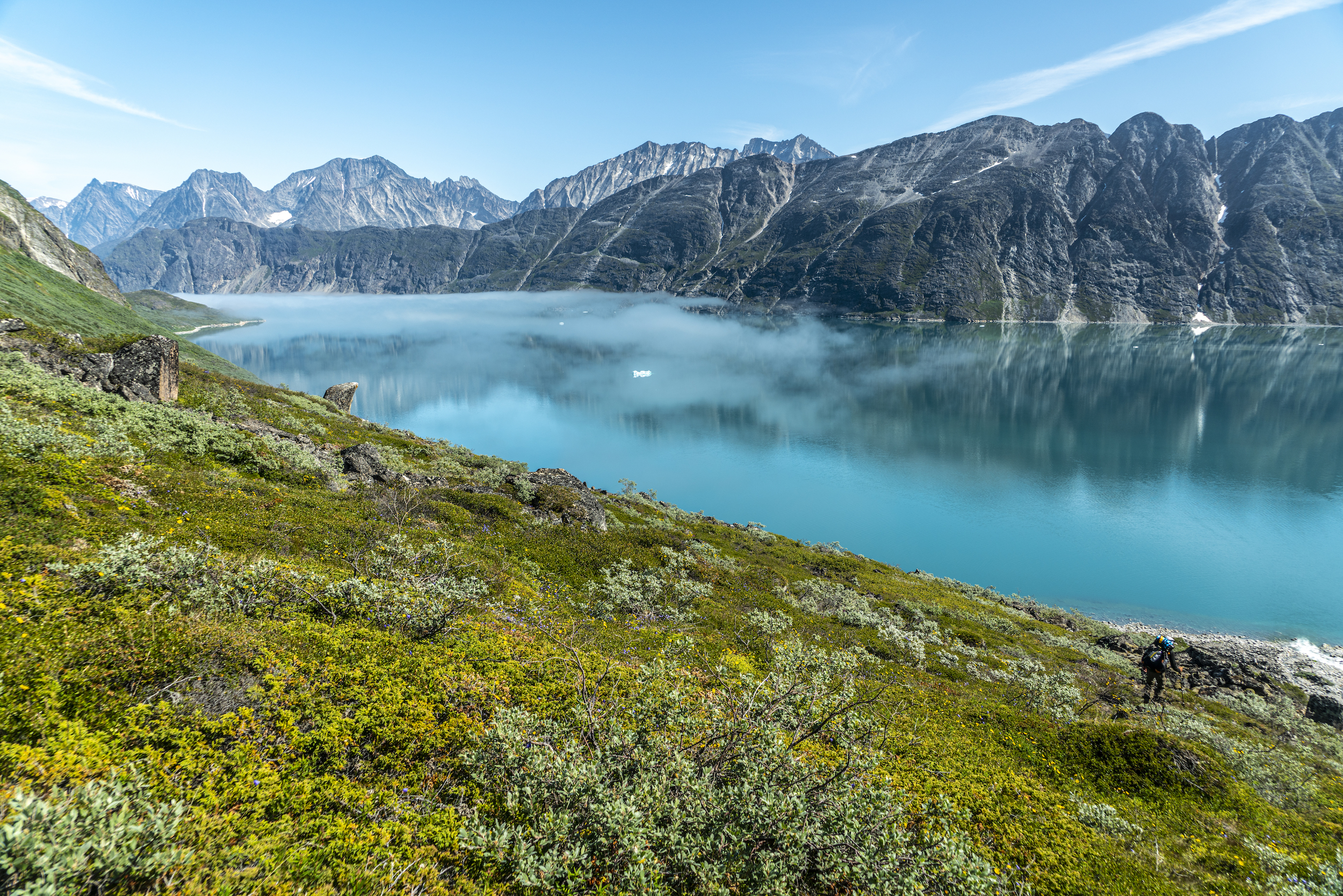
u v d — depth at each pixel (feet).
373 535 72.69
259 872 21.43
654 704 35.58
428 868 24.22
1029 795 46.42
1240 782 56.65
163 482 64.54
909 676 82.53
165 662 30.81
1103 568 413.80
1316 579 383.65
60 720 24.90
